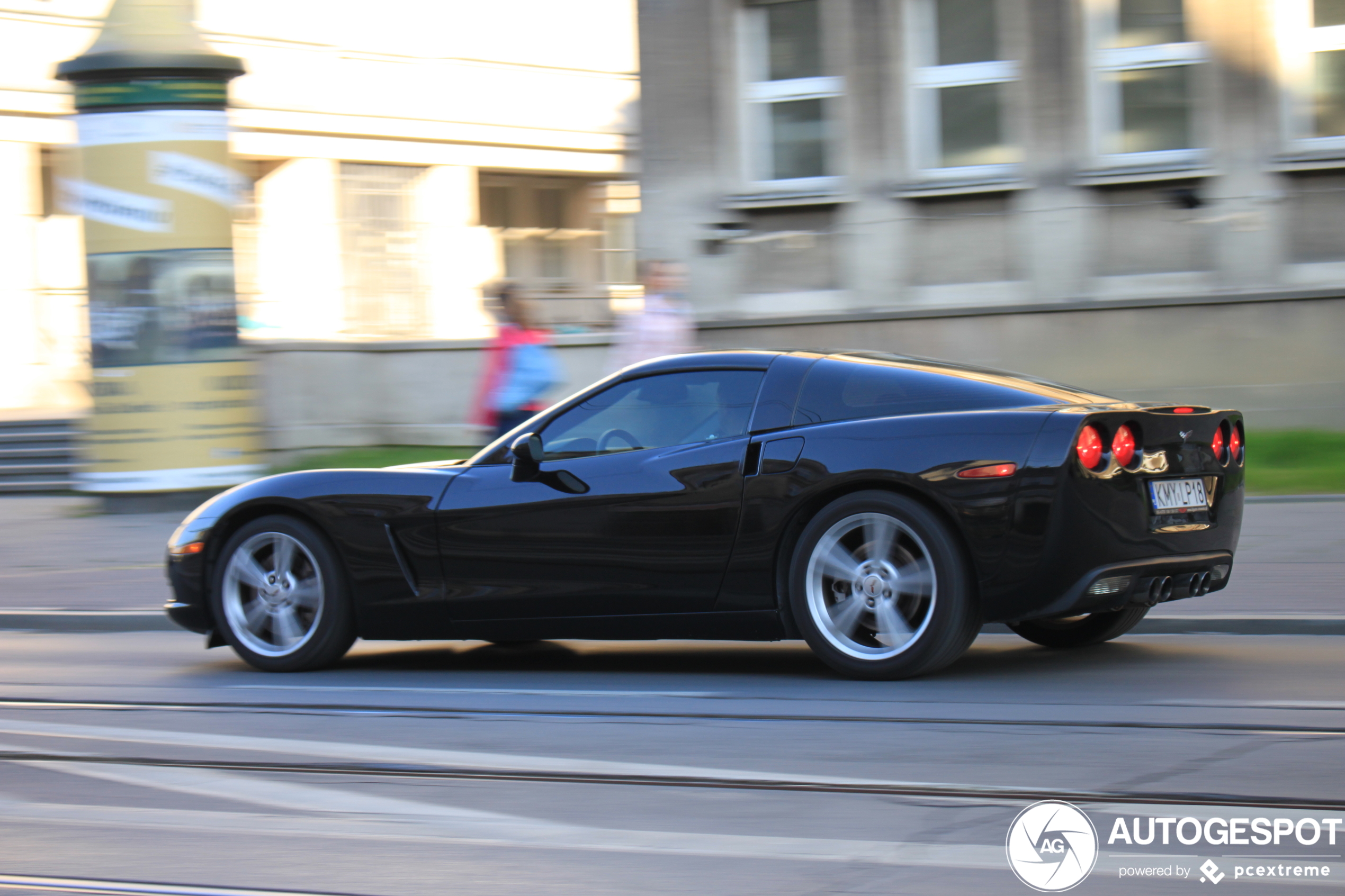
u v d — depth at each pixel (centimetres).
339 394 2455
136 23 1883
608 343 2370
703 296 2192
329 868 518
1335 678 812
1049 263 2070
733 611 843
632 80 4700
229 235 1920
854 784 607
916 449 796
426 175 4225
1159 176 2019
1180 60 2031
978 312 2073
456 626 909
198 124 1881
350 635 937
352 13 4031
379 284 2478
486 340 2416
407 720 773
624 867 508
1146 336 2016
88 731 772
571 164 4556
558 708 795
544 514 877
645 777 630
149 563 1512
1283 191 1988
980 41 2106
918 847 518
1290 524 1398
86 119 1883
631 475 862
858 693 798
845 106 2141
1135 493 790
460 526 897
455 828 562
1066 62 2066
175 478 1903
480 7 4322
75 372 3203
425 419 2450
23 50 3269
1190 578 828
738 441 845
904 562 803
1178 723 702
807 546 819
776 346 2152
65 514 1977
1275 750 641
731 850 523
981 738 681
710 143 2183
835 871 495
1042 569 771
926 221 2122
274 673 953
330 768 667
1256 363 1973
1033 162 2077
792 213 2169
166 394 1895
